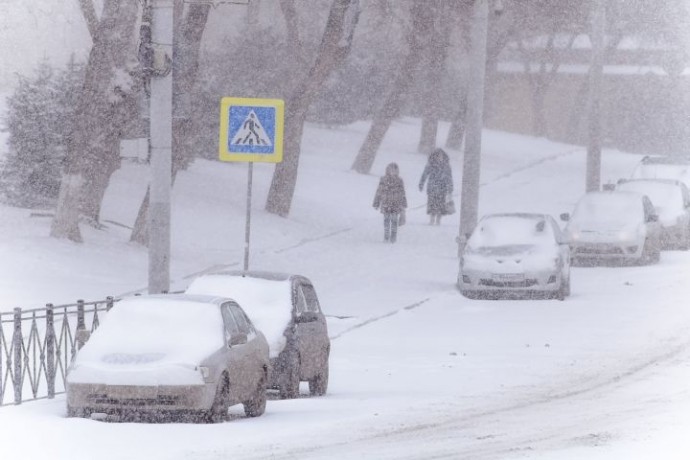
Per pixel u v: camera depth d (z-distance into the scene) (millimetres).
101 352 41625
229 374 42031
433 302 82062
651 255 104000
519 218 87750
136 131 98875
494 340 66375
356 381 54812
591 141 128625
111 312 43688
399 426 40688
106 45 89750
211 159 149625
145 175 127062
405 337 68000
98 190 99938
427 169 131000
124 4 96500
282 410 45656
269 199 124375
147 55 53656
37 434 37344
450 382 53250
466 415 43438
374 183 158125
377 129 164875
